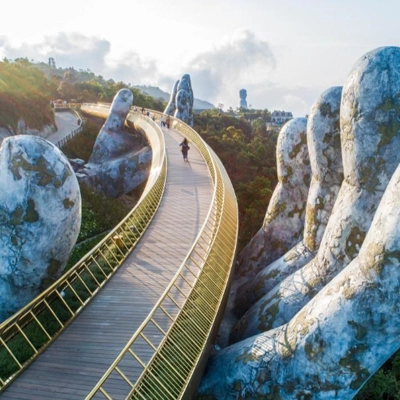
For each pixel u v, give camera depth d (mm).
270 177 35406
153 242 13016
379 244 6805
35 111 36969
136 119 32312
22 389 7469
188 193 17594
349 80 9531
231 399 8594
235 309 13914
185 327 8148
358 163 9508
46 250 9711
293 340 8070
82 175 27500
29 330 9414
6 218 9461
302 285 10852
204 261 9938
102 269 11422
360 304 7121
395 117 8828
